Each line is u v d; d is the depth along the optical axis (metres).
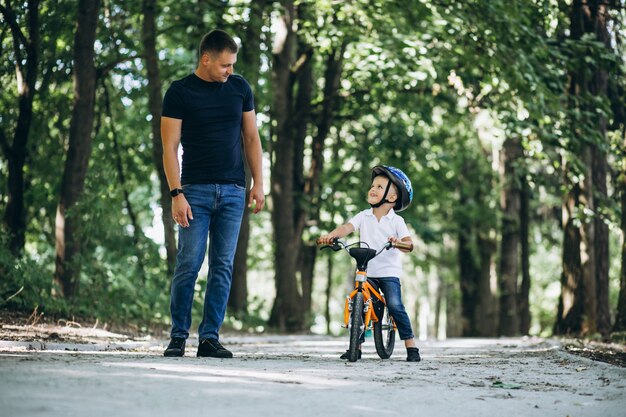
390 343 8.50
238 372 5.77
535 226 31.55
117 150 17.91
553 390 5.61
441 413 4.50
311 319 25.05
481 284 30.33
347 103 23.42
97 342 10.38
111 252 15.78
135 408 4.13
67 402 4.18
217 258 7.93
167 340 12.36
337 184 26.70
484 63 17.34
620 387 5.81
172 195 7.75
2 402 4.08
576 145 18.22
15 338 9.41
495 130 19.22
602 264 19.16
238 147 7.99
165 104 7.80
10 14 14.02
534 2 17.39
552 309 44.53
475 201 30.25
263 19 18.86
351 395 4.92
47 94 15.72
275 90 21.88
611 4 18.02
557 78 17.53
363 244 8.33
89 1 14.20
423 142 27.58
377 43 17.58
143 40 17.45
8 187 14.41
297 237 23.11
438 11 16.97
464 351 11.59
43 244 16.64
